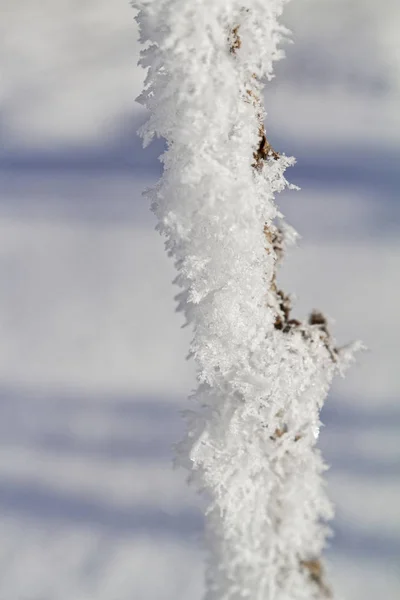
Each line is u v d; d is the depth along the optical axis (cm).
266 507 35
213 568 36
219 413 36
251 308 35
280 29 35
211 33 34
